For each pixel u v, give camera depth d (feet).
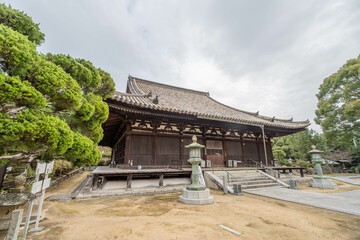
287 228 13.37
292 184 32.73
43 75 10.30
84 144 13.02
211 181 33.37
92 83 17.03
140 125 37.81
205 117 38.88
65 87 11.26
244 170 40.27
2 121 7.98
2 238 9.46
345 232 12.75
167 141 39.75
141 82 66.08
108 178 29.86
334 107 67.87
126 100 30.19
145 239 11.17
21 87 8.43
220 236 11.75
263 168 42.86
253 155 51.96
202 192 21.66
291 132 56.13
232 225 13.84
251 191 29.40
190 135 43.37
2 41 8.71
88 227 13.33
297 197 24.63
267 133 56.54
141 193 27.68
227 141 48.80
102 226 13.50
